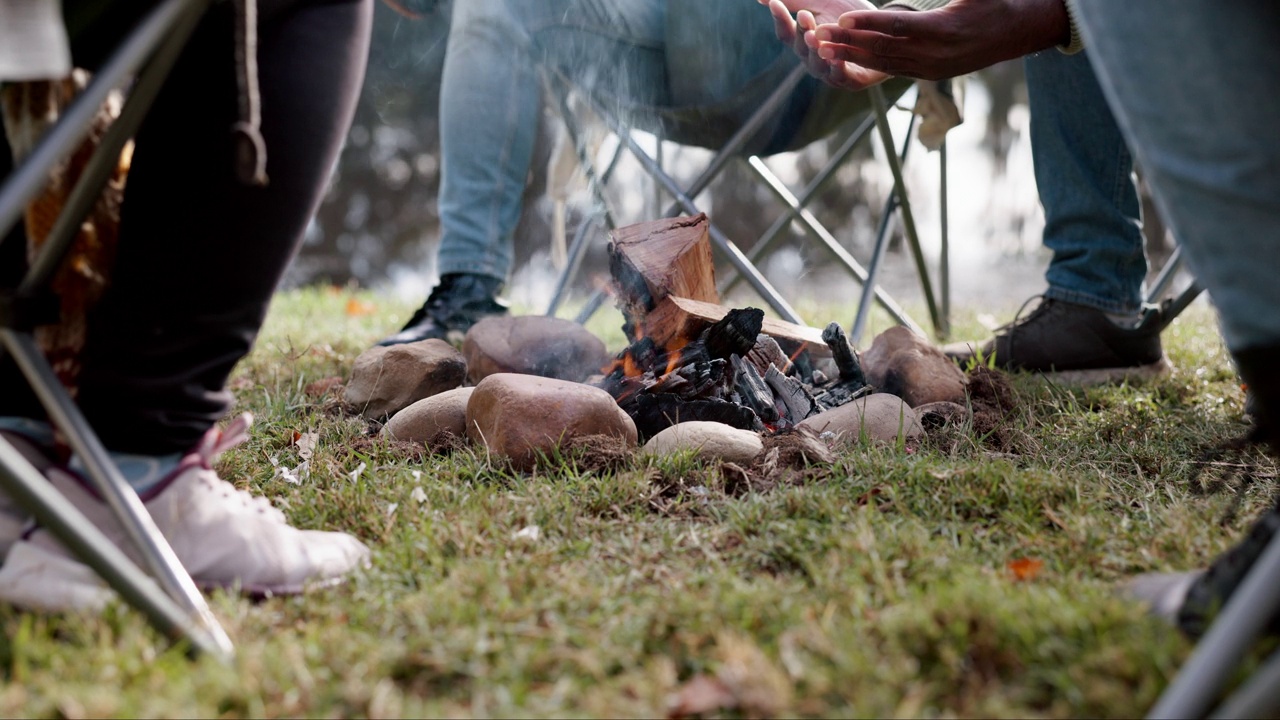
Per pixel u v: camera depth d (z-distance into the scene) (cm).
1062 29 205
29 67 92
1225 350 296
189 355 128
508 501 171
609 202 323
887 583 130
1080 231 287
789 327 254
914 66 205
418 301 501
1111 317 288
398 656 114
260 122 127
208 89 121
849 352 238
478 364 251
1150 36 110
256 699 105
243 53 108
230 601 130
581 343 254
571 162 340
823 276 997
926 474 176
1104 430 227
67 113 102
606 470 191
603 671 114
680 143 308
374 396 237
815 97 291
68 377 137
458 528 155
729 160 284
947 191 360
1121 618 113
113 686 108
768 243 339
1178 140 108
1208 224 107
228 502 138
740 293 724
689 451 191
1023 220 968
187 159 122
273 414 231
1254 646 108
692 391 216
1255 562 111
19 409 136
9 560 126
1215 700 97
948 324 363
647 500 176
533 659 114
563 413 195
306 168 129
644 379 221
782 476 187
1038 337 290
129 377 125
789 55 268
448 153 292
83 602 122
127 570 113
